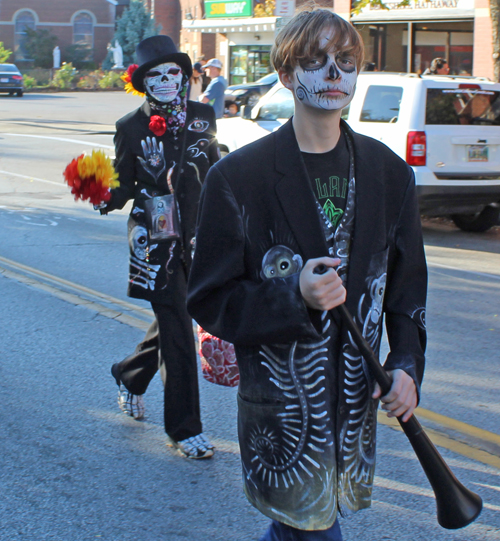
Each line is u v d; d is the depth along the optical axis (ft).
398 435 12.85
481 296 21.75
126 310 19.79
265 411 6.13
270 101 33.65
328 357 6.02
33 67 181.47
